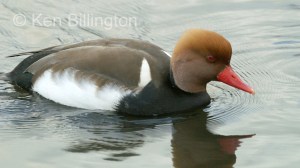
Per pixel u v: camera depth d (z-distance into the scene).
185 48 10.98
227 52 10.89
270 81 12.76
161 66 11.27
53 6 15.82
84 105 11.38
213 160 9.87
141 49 11.55
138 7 15.77
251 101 11.93
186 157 9.96
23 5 15.82
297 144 10.32
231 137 10.61
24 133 10.75
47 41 14.38
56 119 11.17
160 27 14.90
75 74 11.30
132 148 10.25
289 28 14.83
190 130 10.86
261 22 15.08
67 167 9.65
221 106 11.69
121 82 11.10
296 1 15.95
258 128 10.91
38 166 9.70
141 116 11.23
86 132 10.78
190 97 11.39
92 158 9.92
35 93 11.88
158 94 11.11
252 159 9.88
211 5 15.82
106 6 15.84
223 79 11.08
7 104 11.62
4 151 10.17
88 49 11.53
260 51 13.96
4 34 14.58
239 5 15.84
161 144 10.39
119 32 14.73
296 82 12.68
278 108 11.62
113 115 11.26
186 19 15.19
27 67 12.05
